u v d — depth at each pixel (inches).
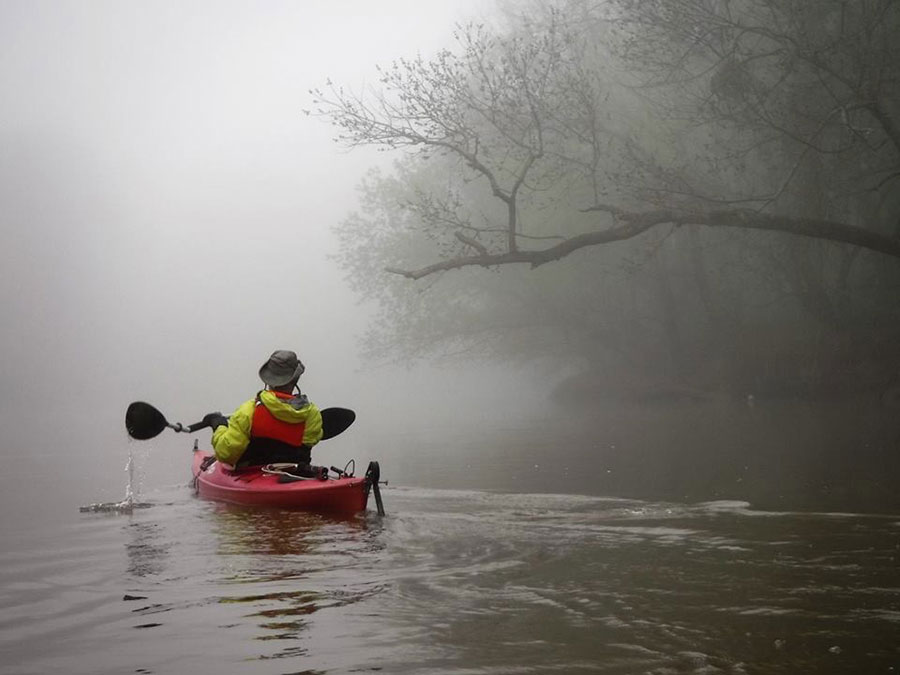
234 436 311.4
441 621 157.2
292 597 177.6
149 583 194.4
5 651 148.8
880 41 732.0
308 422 320.2
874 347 901.8
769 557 201.0
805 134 768.3
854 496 298.7
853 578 179.3
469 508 295.0
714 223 711.7
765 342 1035.9
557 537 233.5
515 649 140.9
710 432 624.1
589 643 142.6
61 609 174.9
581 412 1026.1
